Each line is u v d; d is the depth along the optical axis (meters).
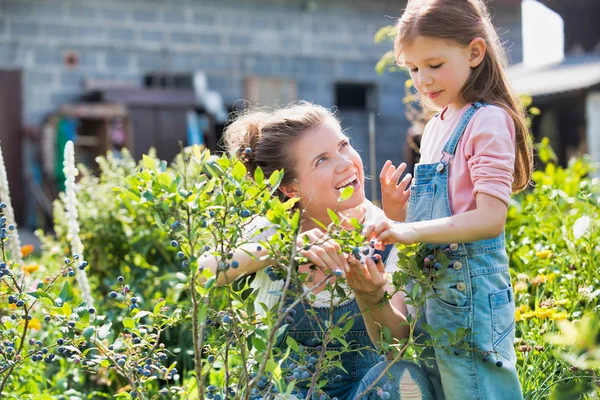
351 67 16.30
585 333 1.78
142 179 2.03
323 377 2.74
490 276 2.49
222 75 15.52
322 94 16.09
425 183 2.59
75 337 2.28
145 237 4.56
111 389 3.78
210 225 2.10
